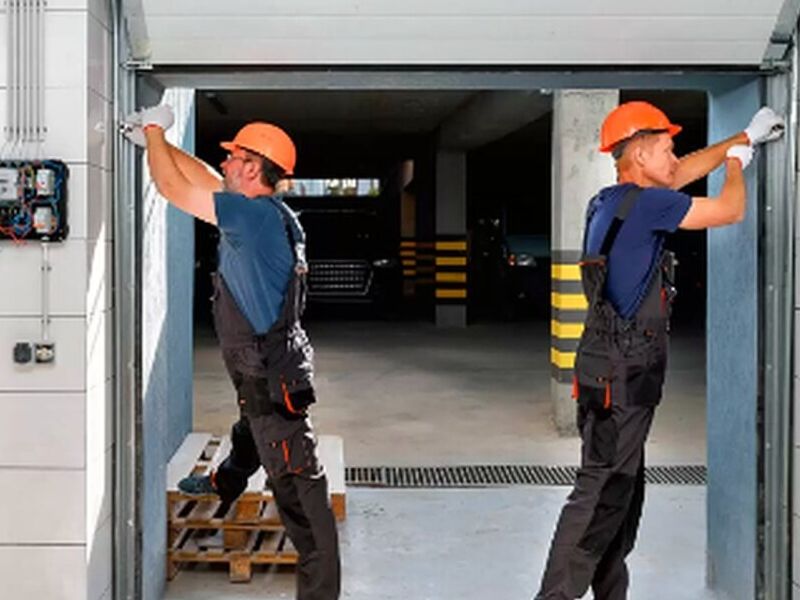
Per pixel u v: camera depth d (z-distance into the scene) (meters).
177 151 3.47
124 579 3.39
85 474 3.04
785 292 3.57
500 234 19.00
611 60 3.49
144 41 3.29
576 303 7.59
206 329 15.38
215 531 4.57
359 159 21.31
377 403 8.85
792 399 3.56
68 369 3.02
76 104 3.00
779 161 3.57
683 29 3.38
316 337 14.20
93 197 3.10
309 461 3.14
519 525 5.12
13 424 3.03
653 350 3.09
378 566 4.48
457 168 15.19
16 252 3.00
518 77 3.62
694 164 3.46
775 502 3.61
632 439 3.11
